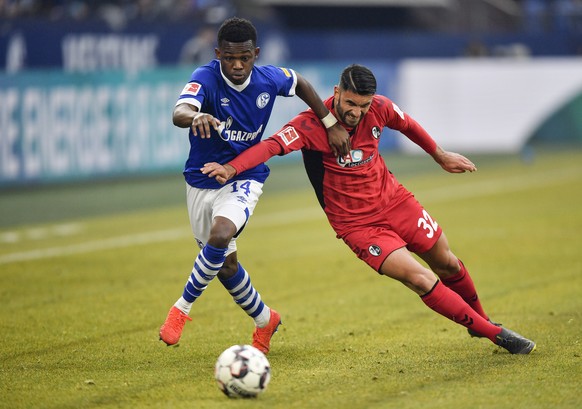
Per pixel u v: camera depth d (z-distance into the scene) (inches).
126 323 1002.7
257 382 688.4
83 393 719.1
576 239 1567.4
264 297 1155.9
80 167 2171.5
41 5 2933.1
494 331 817.5
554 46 3681.1
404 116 840.9
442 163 870.4
